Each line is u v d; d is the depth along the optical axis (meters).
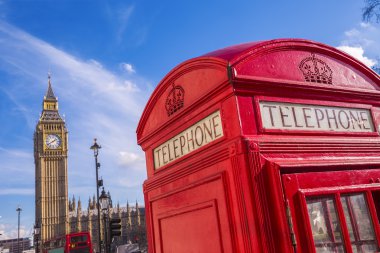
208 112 2.16
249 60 2.04
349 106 2.35
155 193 2.79
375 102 2.52
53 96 122.75
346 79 2.46
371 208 1.95
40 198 108.69
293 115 2.07
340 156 2.07
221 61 2.02
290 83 2.11
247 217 1.75
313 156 1.97
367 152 2.23
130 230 114.75
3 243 107.94
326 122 2.18
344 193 1.91
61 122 118.06
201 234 2.15
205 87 2.21
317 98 2.21
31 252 65.56
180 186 2.41
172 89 2.64
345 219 1.84
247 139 1.82
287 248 1.65
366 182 2.04
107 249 17.88
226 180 1.91
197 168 2.21
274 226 1.70
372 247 1.87
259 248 1.67
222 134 2.03
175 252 2.45
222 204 1.94
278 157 1.87
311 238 1.68
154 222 2.79
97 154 22.06
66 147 116.19
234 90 1.93
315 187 1.83
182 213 2.37
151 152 2.96
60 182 111.94
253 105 1.96
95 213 117.88
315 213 1.78
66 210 110.12
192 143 2.34
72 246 27.03
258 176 1.76
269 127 1.95
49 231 106.00
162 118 2.79
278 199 1.72
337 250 1.76
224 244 1.92
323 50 2.41
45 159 112.75
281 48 2.22
